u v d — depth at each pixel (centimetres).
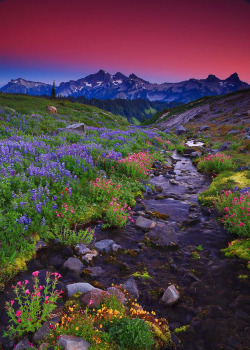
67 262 614
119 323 415
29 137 1639
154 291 554
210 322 468
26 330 403
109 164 1330
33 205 746
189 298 533
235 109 4456
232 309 498
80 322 402
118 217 852
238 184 1220
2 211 680
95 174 1160
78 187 972
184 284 580
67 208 804
